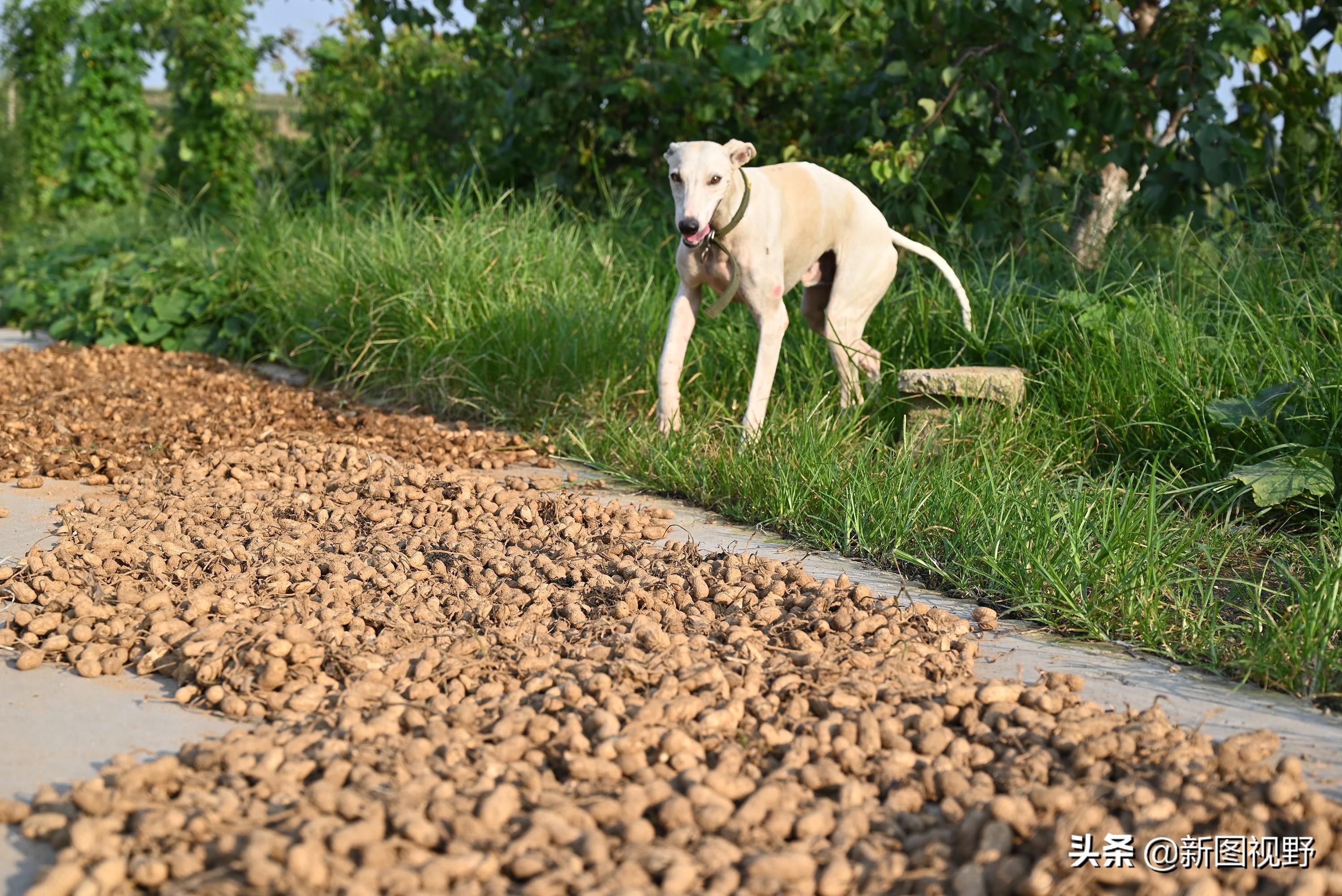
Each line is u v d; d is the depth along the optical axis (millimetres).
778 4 6184
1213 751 2242
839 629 2891
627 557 3521
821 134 7746
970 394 4719
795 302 6000
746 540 3967
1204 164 6066
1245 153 6078
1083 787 2010
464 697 2463
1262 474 3961
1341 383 4277
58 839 1881
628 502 4477
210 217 9977
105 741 2312
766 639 2777
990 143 6770
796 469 4250
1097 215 7191
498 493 4328
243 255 8125
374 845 1764
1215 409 4414
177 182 11430
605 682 2385
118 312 7980
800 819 1904
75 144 13258
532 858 1751
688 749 2150
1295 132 6551
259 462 4688
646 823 1870
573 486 4680
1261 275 5328
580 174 8586
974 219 6887
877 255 5168
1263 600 3242
